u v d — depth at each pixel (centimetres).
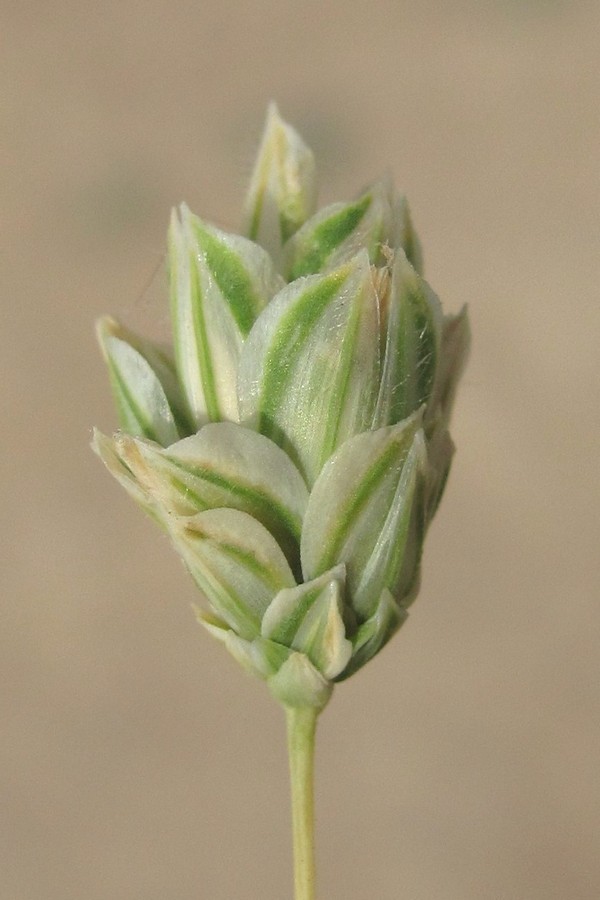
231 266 9
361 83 37
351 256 9
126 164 34
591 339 29
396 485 9
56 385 29
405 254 9
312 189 10
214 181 33
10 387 29
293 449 9
